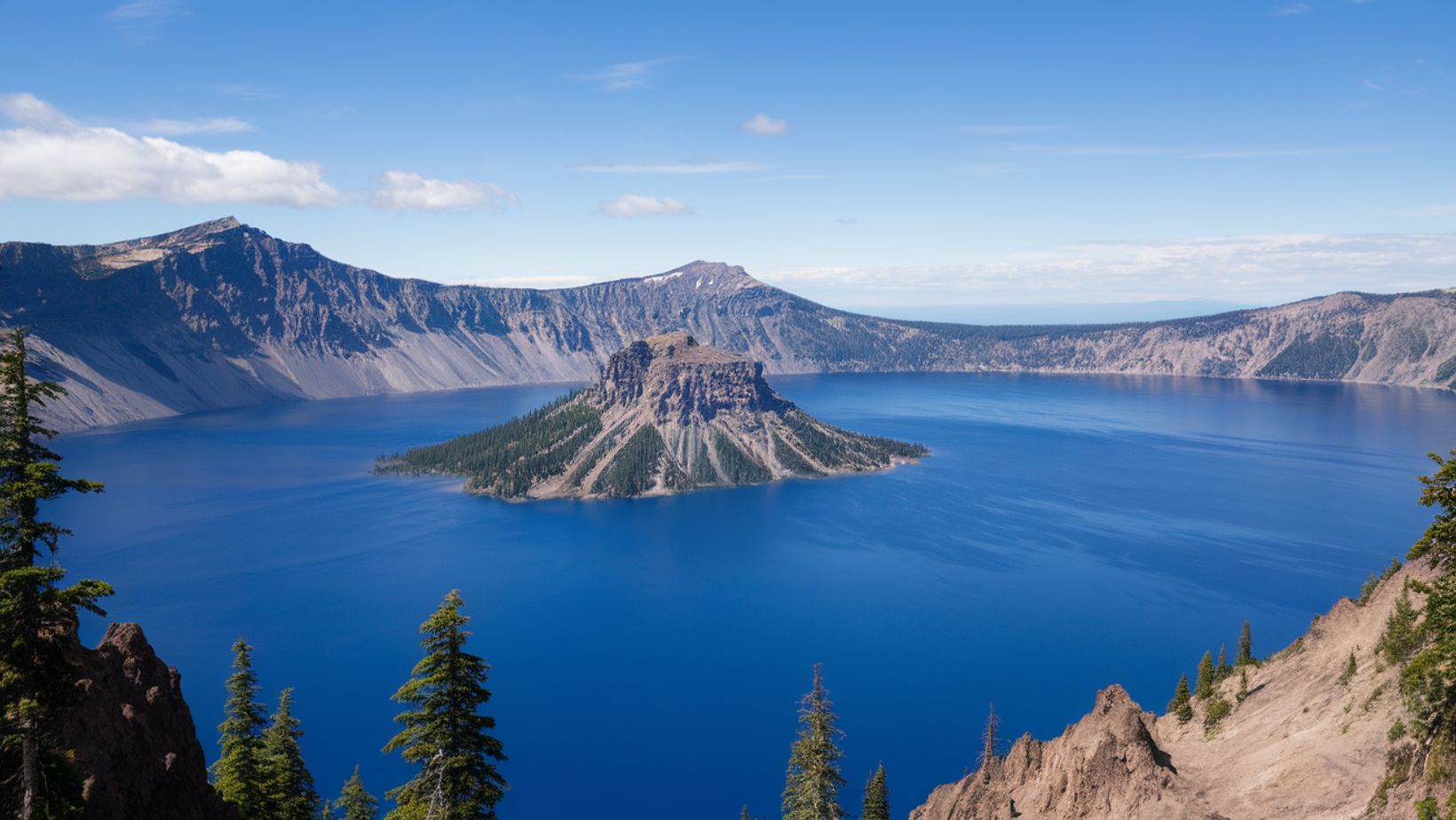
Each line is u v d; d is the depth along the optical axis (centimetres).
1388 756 6600
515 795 16575
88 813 4700
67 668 4112
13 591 3853
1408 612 8275
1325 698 8819
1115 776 8094
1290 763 7806
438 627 5197
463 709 5278
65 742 4753
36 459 3988
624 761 17838
